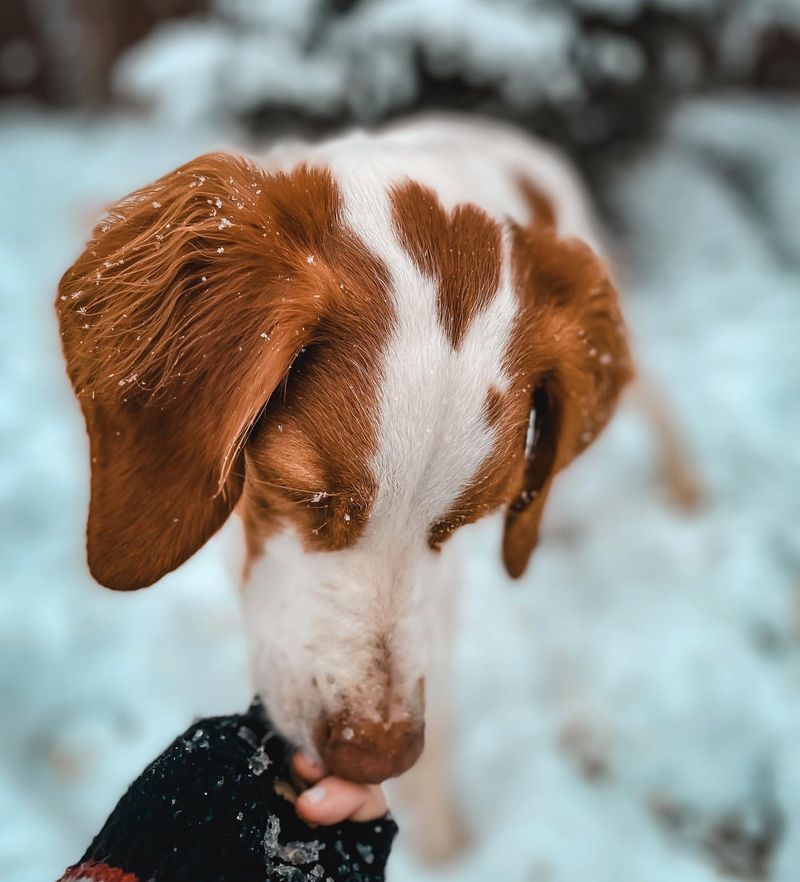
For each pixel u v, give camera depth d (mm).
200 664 465
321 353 245
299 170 266
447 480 252
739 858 390
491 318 256
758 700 450
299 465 247
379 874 224
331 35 743
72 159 1071
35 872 344
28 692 443
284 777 234
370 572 259
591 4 749
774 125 1040
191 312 234
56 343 698
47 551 521
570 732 446
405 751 251
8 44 1327
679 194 901
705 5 775
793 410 656
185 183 244
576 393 285
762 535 552
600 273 302
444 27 691
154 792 205
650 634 493
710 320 787
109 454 237
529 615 510
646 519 577
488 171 389
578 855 391
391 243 253
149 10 1236
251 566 283
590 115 807
